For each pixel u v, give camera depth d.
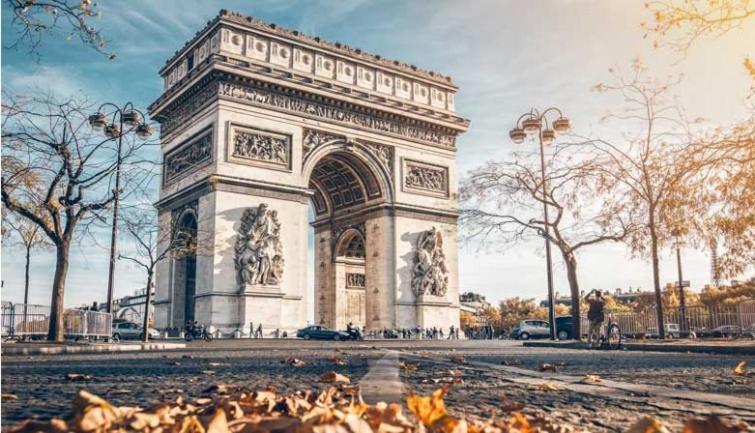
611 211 40.91
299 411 5.95
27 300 58.84
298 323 69.25
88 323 43.88
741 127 24.94
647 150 38.72
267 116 71.56
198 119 72.69
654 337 55.78
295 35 76.12
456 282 83.81
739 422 6.92
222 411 4.29
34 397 9.21
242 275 66.00
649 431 4.16
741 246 28.92
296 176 72.31
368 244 82.44
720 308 54.38
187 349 33.56
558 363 19.19
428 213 83.38
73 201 37.72
